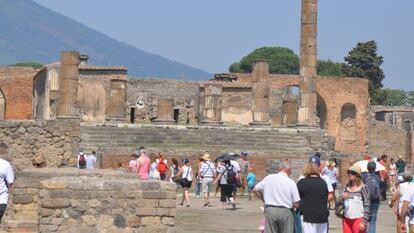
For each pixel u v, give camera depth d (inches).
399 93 5900.6
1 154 1649.9
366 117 3836.1
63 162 1675.7
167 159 2151.8
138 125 2327.8
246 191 1979.6
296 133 2458.2
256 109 2748.5
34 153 1659.7
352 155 2367.1
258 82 2760.8
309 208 823.1
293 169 2217.0
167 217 872.9
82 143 2192.4
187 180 1595.7
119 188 864.3
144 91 3221.0
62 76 2458.2
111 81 2886.3
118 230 862.5
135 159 1625.2
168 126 2358.5
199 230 1170.6
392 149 3907.5
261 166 2231.8
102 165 2087.8
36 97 3225.9
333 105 3806.6
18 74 3297.2
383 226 1317.7
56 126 1670.8
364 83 3838.6
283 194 821.2
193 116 3257.9
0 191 840.3
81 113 3029.0
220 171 1603.1
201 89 3198.8
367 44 4975.4
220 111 2851.9
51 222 853.8
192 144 2320.4
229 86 3225.9
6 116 3294.8
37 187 959.0
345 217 876.6
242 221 1314.0
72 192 856.9
